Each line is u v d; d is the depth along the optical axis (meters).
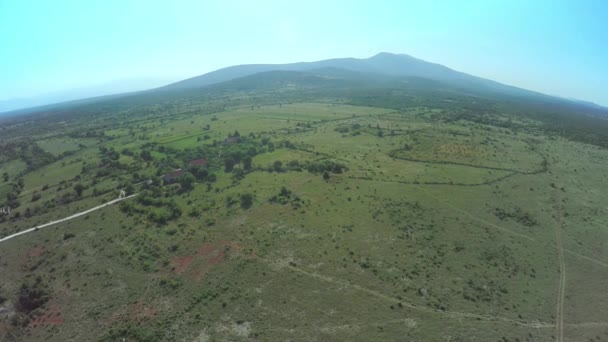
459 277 56.22
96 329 49.38
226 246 65.81
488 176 97.31
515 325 47.06
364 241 65.75
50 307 54.62
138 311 51.88
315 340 44.72
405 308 49.59
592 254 63.88
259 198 85.06
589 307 50.91
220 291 54.34
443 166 105.50
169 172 105.00
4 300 57.25
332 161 110.62
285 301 51.41
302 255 61.88
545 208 80.12
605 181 97.06
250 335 45.94
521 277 56.94
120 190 95.94
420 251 62.78
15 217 86.38
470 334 45.34
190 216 79.06
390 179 95.25
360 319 47.81
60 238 73.88
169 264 62.09
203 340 45.75
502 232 69.94
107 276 60.25
